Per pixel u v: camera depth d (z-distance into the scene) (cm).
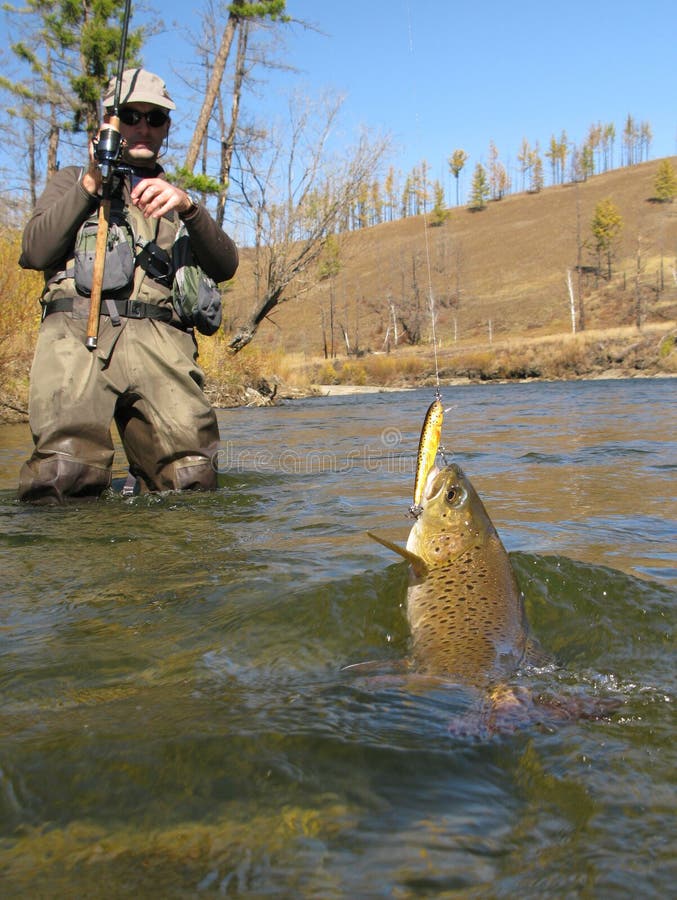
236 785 71
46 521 197
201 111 1016
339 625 116
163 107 235
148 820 66
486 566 127
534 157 7569
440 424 140
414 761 75
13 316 646
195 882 58
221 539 174
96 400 227
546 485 250
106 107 236
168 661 104
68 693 94
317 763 75
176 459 239
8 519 200
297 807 68
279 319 4844
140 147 236
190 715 86
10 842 64
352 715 85
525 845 62
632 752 77
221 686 96
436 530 129
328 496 232
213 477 246
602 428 485
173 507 215
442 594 122
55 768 75
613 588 128
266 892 57
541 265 4819
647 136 8144
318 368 2342
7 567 152
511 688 93
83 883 58
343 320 4634
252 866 60
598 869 59
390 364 2541
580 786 71
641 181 5984
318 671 101
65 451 223
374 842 63
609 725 83
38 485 220
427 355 2953
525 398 1022
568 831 64
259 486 255
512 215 6025
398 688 93
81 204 224
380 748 77
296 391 1372
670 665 103
